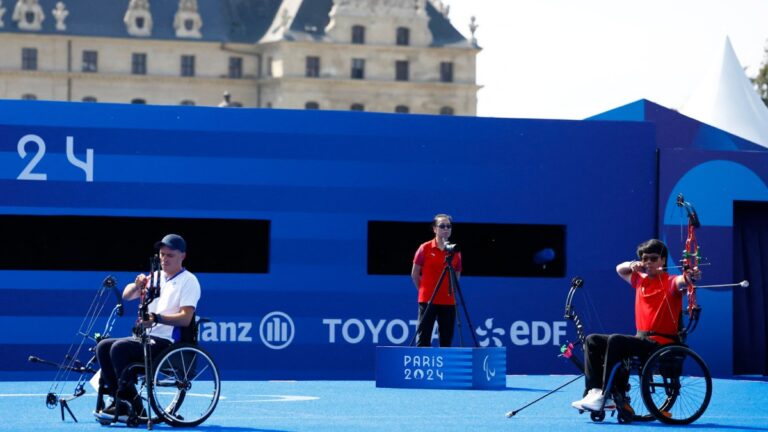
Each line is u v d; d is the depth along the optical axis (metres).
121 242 22.14
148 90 171.88
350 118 22.41
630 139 23.19
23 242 21.81
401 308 22.58
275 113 22.19
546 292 22.97
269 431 15.02
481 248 23.20
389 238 22.89
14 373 21.61
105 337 15.45
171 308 15.05
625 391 15.86
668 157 23.19
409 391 19.98
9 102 21.53
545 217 22.92
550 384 21.17
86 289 21.80
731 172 23.22
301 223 22.27
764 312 23.80
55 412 16.83
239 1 179.88
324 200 22.31
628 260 23.14
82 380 19.92
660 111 25.02
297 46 173.12
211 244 22.36
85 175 21.69
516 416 16.73
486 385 20.20
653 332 15.64
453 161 22.67
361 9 175.62
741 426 15.70
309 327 22.30
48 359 21.67
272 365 22.19
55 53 168.88
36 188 21.56
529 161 22.89
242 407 17.61
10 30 167.12
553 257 23.27
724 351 23.12
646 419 16.00
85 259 22.02
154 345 14.94
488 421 16.14
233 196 22.06
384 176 22.47
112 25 171.00
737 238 23.83
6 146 21.50
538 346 22.92
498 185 22.80
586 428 15.35
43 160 21.58
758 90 73.94
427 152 22.59
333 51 174.75
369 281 22.47
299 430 15.13
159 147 21.89
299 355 22.27
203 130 22.00
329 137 22.31
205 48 174.12
